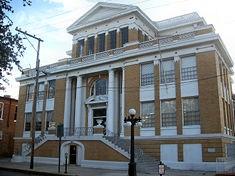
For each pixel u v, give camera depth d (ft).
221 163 75.31
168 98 88.89
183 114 85.46
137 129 92.68
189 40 86.33
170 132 86.63
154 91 92.12
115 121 101.81
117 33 111.75
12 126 149.89
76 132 103.81
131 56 98.27
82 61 114.11
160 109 89.66
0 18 47.16
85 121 111.14
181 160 82.07
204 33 85.40
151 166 76.69
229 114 96.48
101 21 116.37
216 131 78.23
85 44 120.06
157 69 92.68
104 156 85.51
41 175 70.23
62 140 97.81
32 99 130.00
